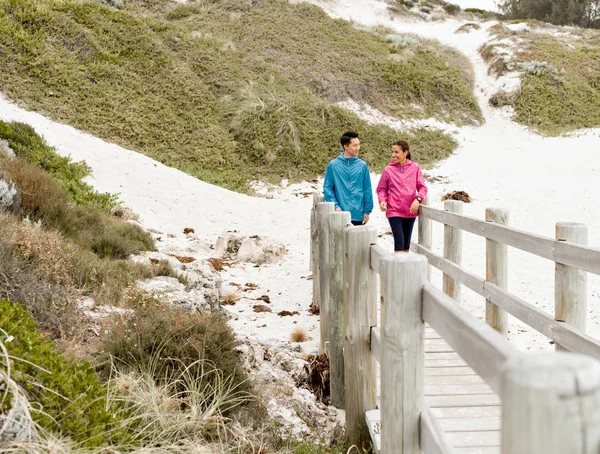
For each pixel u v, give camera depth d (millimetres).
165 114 21922
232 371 4254
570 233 3992
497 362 1535
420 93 29578
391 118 27344
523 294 8977
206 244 12344
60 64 21422
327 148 23359
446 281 6785
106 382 3623
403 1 47656
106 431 2912
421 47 35062
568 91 31328
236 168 21031
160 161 19578
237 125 22719
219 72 25625
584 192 17375
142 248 9445
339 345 5047
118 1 29938
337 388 5062
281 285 9945
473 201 17500
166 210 15094
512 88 31234
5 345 2873
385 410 2502
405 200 7461
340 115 25141
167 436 3309
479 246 12227
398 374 2445
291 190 20359
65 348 4109
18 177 8367
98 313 5148
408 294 2412
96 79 21891
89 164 16203
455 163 23422
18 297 4492
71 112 19750
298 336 6883
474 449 3232
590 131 26906
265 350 5746
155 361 4043
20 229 5816
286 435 4215
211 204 16266
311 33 32312
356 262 3889
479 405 3930
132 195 15328
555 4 52781
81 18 24156
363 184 7398
